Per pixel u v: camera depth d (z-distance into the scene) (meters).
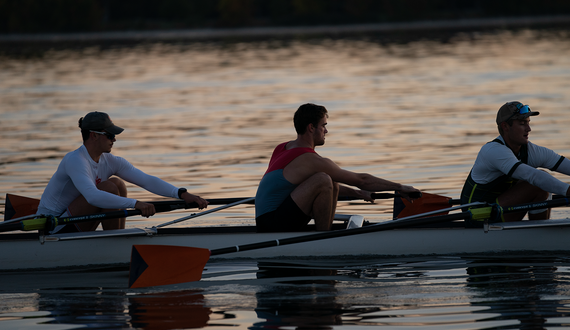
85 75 94.06
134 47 152.50
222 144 42.88
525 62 97.31
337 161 36.84
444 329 14.04
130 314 15.37
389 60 108.44
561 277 17.72
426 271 18.69
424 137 43.72
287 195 20.83
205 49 142.25
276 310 15.44
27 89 78.00
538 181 19.73
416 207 23.31
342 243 20.61
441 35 169.75
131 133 47.81
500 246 20.67
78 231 20.88
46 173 34.47
